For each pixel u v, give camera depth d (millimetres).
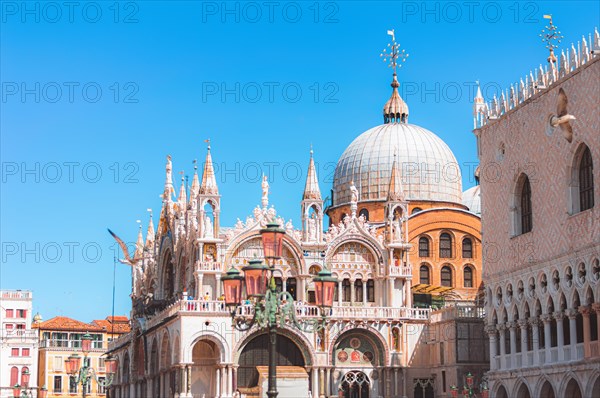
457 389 91562
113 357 132125
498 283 80375
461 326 92875
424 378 97000
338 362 96500
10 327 152250
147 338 109312
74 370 81188
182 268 105750
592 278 66625
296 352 96000
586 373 66875
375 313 96812
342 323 95938
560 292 70750
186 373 91250
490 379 81125
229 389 91938
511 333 78062
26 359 144500
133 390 115625
